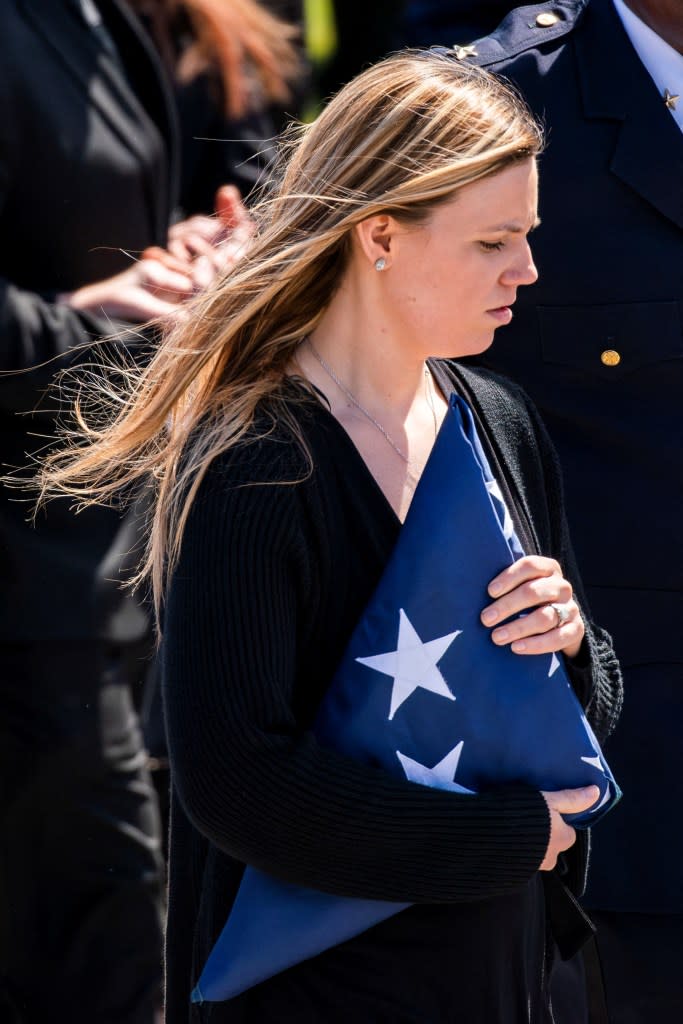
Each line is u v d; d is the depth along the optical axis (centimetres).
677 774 966
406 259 688
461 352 709
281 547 659
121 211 1058
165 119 1087
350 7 2350
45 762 1084
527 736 691
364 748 674
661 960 963
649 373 967
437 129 675
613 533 974
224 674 652
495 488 703
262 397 687
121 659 1102
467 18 1172
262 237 716
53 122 1026
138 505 1080
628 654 977
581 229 973
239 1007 698
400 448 714
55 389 1016
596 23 988
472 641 684
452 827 668
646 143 959
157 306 1040
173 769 673
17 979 1129
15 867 1110
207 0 1195
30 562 1046
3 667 1074
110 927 1123
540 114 981
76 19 1047
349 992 693
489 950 705
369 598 688
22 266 1041
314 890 680
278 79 1249
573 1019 887
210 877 719
